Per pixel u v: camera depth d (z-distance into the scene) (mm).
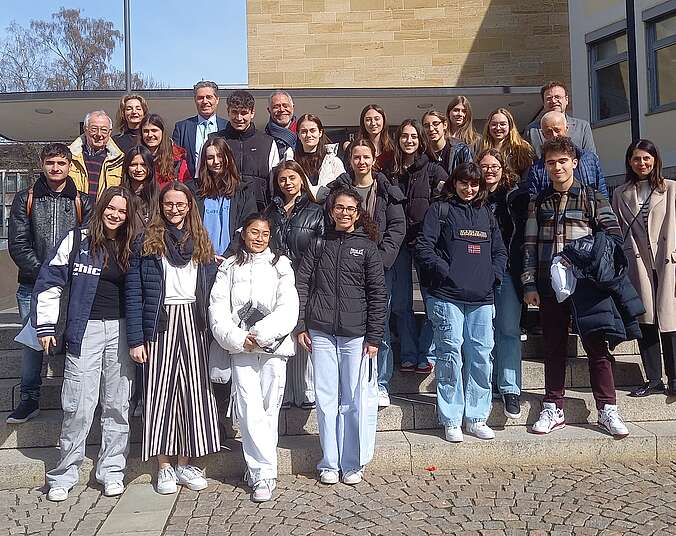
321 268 4223
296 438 4668
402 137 4879
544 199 4617
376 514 3748
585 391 5094
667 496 3895
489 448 4465
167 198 4117
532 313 5352
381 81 11750
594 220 4543
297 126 4996
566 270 4406
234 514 3799
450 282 4434
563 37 12000
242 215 4641
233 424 4672
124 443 4191
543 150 4586
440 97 9922
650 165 4828
